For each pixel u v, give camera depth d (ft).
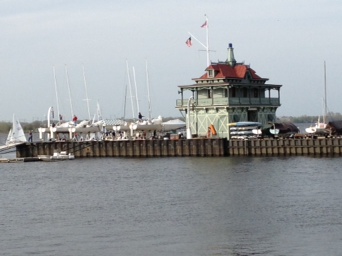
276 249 198.29
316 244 201.77
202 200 283.18
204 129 523.29
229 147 487.61
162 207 270.05
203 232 221.46
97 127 590.14
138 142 522.06
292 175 355.56
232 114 514.68
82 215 259.60
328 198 276.41
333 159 431.84
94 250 204.13
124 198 299.99
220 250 199.41
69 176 408.26
